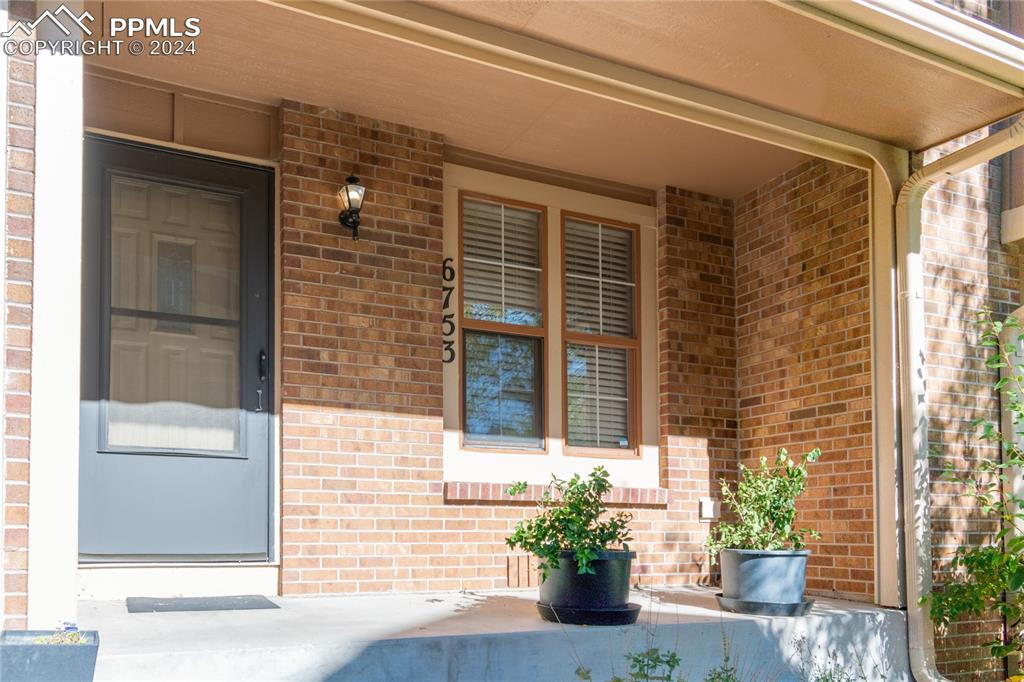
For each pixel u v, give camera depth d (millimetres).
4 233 3637
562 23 5043
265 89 6258
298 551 6074
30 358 3705
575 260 7586
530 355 7312
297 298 6262
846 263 6902
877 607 6168
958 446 6531
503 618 5277
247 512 6090
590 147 7141
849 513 6672
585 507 5324
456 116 6668
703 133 6883
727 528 6008
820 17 4867
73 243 3820
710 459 7645
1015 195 6965
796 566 5742
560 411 7309
